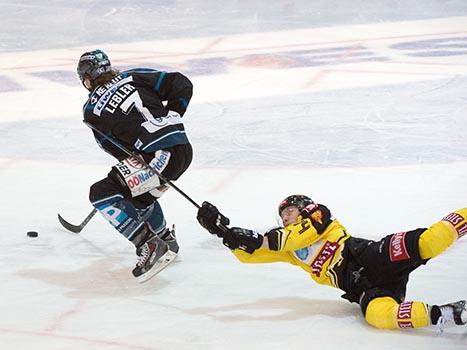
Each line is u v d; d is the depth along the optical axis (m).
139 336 12.53
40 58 34.50
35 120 25.89
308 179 19.83
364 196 18.58
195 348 12.07
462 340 11.99
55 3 44.66
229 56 33.91
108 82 14.49
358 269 12.65
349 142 22.72
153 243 13.96
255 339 12.30
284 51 34.50
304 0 44.28
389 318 12.12
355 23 39.69
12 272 15.15
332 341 12.12
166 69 31.98
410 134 23.28
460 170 20.16
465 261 14.91
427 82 28.98
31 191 19.72
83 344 12.32
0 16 42.06
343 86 28.80
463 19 39.97
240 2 44.06
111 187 14.25
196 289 14.25
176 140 14.23
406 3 43.53
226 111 26.20
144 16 41.75
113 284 14.59
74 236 16.92
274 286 14.29
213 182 19.83
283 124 24.64
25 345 12.34
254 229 16.97
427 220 17.11
